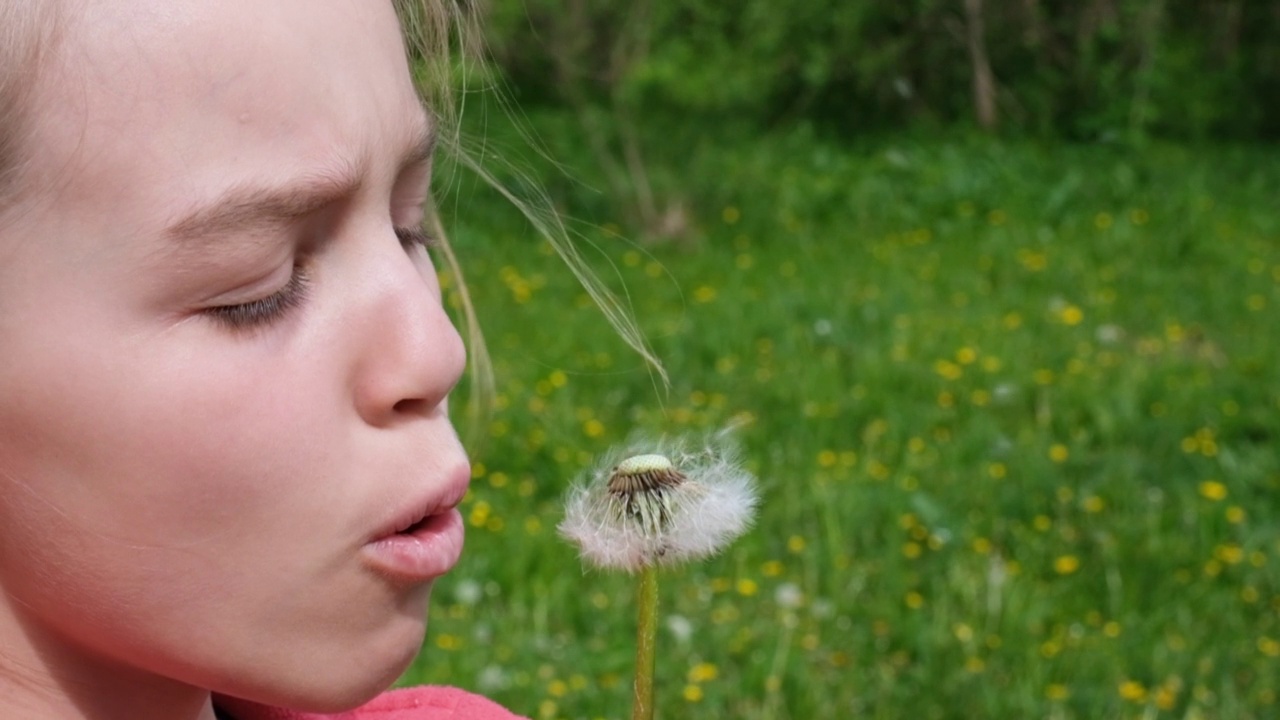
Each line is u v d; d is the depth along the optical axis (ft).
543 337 23.06
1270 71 41.52
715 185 33.58
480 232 29.27
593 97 36.91
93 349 1.92
